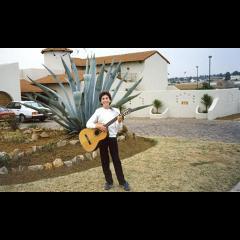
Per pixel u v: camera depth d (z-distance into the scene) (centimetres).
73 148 821
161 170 713
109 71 912
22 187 612
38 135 985
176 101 2153
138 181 639
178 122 1844
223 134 1291
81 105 871
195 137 1217
